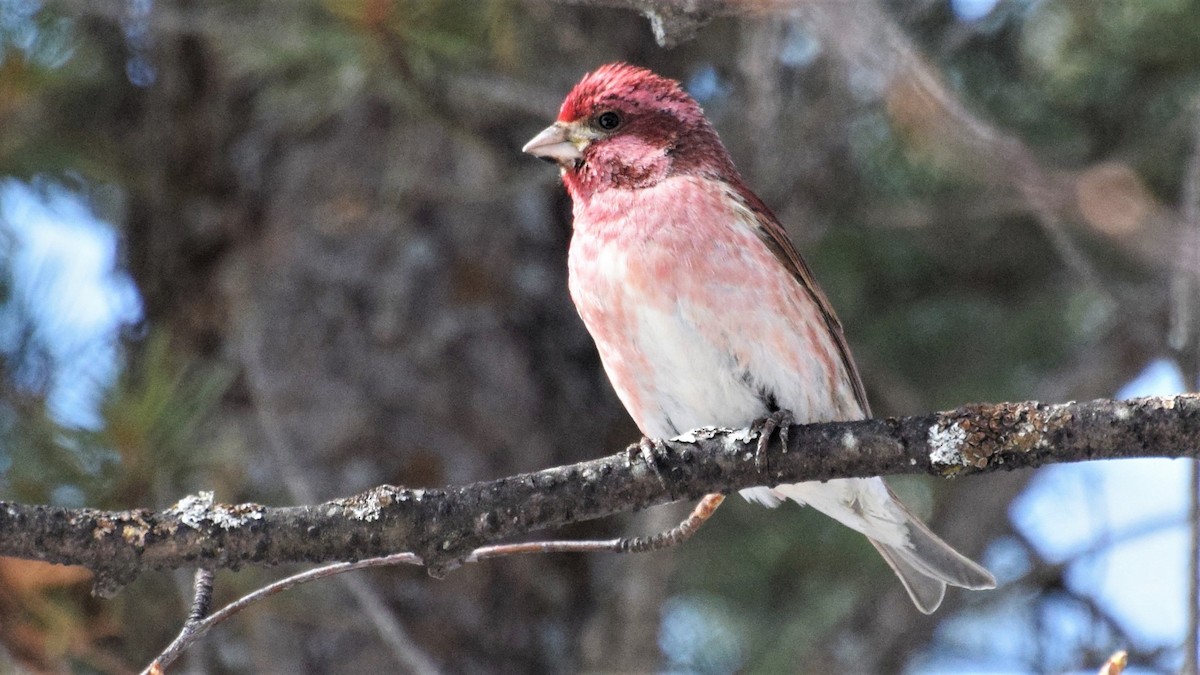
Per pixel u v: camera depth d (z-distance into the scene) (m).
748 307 8.86
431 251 11.65
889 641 13.35
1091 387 12.77
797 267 9.55
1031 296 13.45
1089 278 8.39
